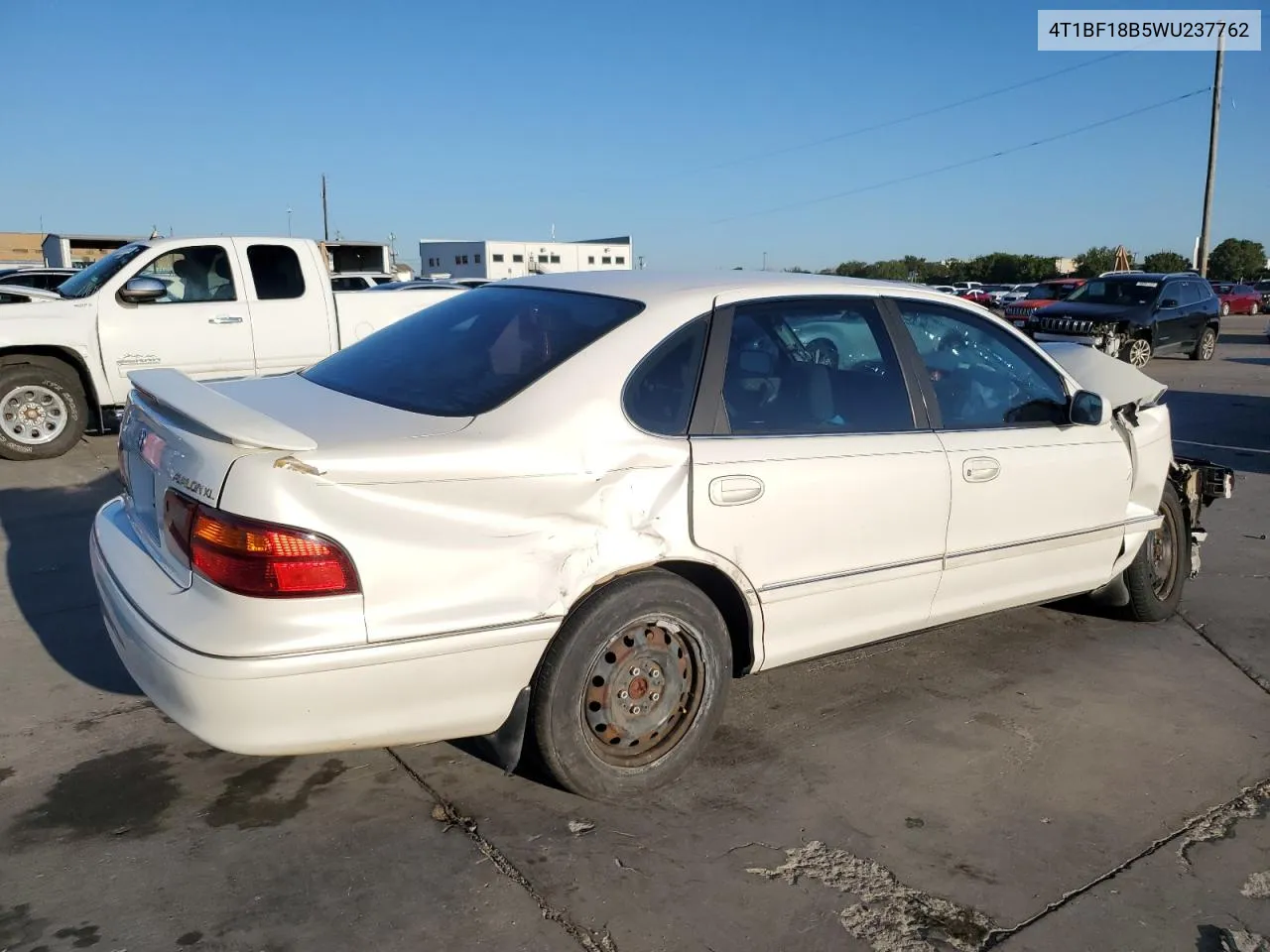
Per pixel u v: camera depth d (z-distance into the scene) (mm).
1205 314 19891
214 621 2549
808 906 2744
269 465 2543
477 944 2539
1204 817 3279
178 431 2777
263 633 2525
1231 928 2734
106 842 2924
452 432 2836
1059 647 4723
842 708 3979
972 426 3936
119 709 3762
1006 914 2752
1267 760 3689
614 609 3002
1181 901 2838
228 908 2643
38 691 3896
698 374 3254
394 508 2645
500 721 2924
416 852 2914
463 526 2738
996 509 3932
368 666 2621
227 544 2523
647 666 3170
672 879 2834
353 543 2586
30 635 4465
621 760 3189
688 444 3141
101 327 8633
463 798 3209
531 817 3111
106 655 4250
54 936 2518
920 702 4062
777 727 3795
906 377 3787
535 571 2844
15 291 9039
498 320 3523
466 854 2912
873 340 3756
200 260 9258
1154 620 5055
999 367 4164
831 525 3436
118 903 2648
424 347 3533
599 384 3055
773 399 3412
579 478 2914
